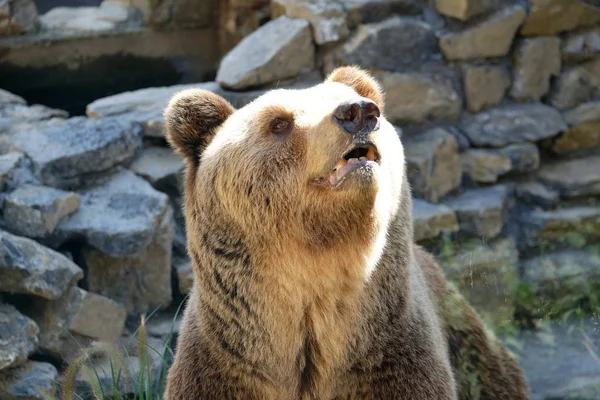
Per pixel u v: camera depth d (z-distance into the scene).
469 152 14.77
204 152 7.19
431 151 14.31
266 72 14.19
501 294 11.43
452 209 14.03
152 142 13.53
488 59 15.27
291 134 6.46
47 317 11.07
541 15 15.24
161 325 11.96
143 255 12.04
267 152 6.54
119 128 12.75
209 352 7.04
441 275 9.00
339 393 6.87
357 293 6.62
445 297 8.69
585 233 14.30
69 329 11.09
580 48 15.52
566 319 11.23
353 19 14.75
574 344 10.99
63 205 11.58
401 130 14.51
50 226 11.45
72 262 11.30
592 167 15.23
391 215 6.71
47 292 10.80
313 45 14.61
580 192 14.84
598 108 15.42
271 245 6.59
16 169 11.93
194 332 7.24
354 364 6.77
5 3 16.14
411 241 7.22
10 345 10.36
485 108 15.25
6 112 13.84
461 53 15.00
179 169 12.93
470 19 15.00
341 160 6.21
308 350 6.86
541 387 10.38
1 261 10.56
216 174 6.84
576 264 12.77
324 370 6.83
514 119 15.11
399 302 6.82
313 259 6.50
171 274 12.48
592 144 15.52
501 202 14.30
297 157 6.39
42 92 16.25
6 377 10.42
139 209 11.97
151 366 10.21
